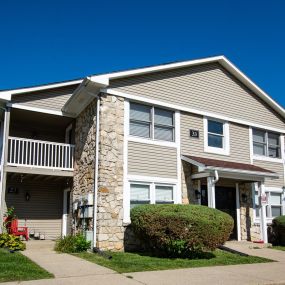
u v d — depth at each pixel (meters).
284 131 18.23
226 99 16.12
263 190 14.84
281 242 15.70
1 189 13.32
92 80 12.16
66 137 17.05
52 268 8.59
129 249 12.01
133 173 12.73
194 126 14.80
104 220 11.77
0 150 15.82
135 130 13.26
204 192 14.48
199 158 14.11
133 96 13.31
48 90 14.80
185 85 14.87
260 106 17.45
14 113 14.78
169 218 10.30
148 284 7.21
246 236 15.23
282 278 8.18
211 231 10.27
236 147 16.05
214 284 7.35
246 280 7.85
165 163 13.59
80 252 11.31
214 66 16.12
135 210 11.23
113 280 7.48
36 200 16.62
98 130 12.38
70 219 15.13
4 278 7.27
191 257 10.80
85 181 13.14
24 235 14.91
